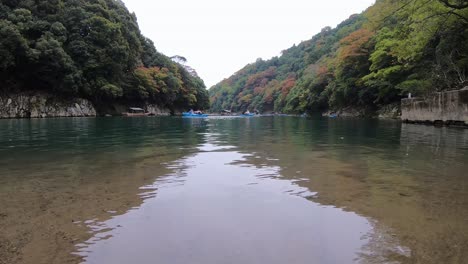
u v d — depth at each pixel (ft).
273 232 9.66
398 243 8.91
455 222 10.36
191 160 21.84
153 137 39.22
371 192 13.78
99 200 12.76
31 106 128.06
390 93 116.06
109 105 168.55
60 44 129.70
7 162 20.98
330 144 31.07
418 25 62.23
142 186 14.88
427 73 75.66
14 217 10.90
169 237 9.31
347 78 146.72
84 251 8.49
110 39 152.25
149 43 250.16
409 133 42.60
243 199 12.87
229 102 489.67
